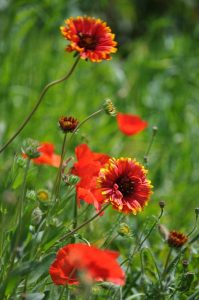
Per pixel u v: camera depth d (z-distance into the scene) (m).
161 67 7.31
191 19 9.26
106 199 2.61
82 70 6.91
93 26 2.81
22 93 6.01
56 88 6.32
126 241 3.88
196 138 6.60
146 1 9.80
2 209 3.03
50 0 6.78
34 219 2.69
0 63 6.37
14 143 5.34
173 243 2.87
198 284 3.32
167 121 6.66
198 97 7.46
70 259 2.27
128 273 3.39
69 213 3.45
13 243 2.55
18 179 3.20
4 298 2.58
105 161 2.95
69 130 2.86
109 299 3.00
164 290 2.93
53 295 2.75
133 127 4.29
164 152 5.92
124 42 9.44
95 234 3.83
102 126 5.98
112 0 9.26
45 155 3.43
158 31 8.65
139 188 2.68
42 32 6.71
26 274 2.44
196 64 7.85
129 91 7.01
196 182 5.90
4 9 6.85
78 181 2.82
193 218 5.00
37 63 6.55
